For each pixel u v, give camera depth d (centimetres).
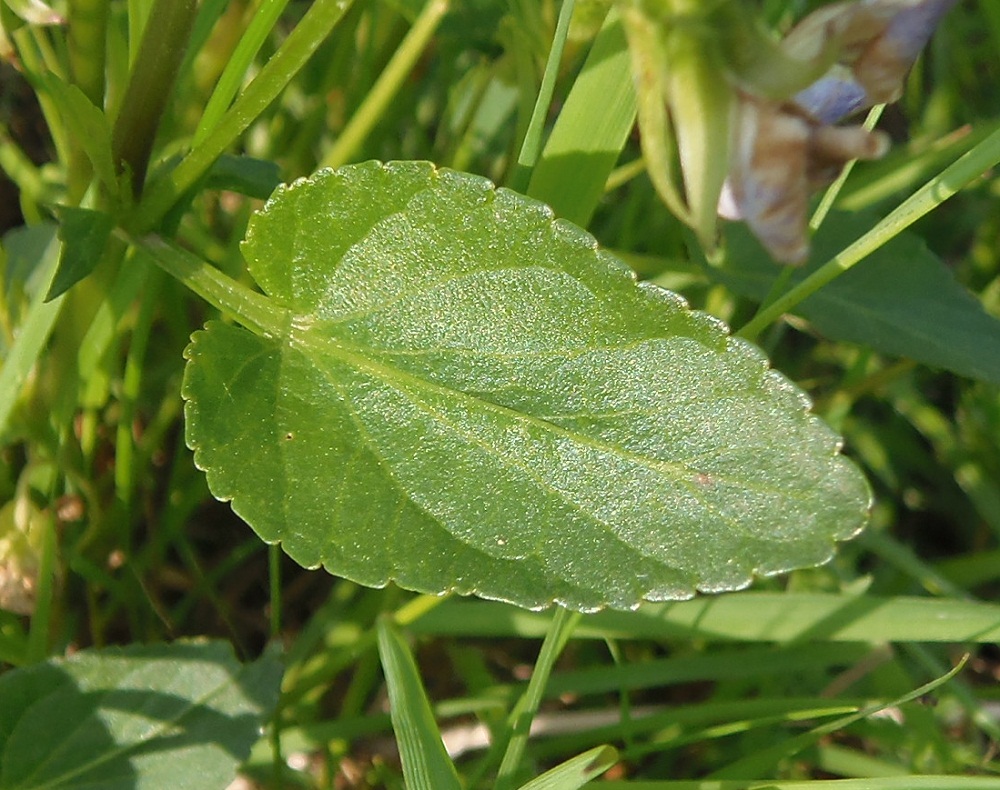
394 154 22
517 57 20
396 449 18
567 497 17
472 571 17
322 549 17
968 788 18
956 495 22
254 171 19
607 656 21
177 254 18
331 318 18
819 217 19
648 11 16
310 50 17
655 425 17
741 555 17
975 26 23
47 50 20
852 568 21
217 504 21
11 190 22
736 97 16
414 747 18
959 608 19
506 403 18
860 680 20
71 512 20
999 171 23
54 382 19
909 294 20
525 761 19
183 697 18
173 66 18
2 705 18
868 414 22
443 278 18
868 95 17
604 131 19
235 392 18
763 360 17
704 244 16
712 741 20
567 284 17
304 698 20
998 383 20
